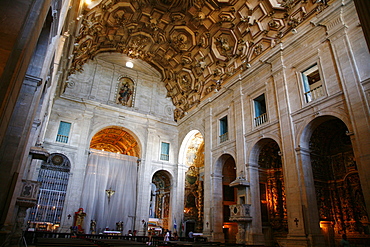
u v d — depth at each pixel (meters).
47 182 18.95
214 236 17.28
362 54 11.00
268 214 16.73
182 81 24.27
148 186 22.77
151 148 23.89
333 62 12.06
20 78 4.34
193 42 20.81
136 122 24.09
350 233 13.06
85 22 17.78
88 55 22.59
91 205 20.09
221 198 18.55
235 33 17.91
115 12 19.48
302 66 13.62
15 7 4.18
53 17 7.72
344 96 11.21
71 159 20.20
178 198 23.34
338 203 13.83
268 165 17.48
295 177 12.51
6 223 7.20
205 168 19.92
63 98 21.11
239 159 16.50
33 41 4.70
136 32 22.06
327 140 14.66
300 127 12.94
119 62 25.23
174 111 26.20
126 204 21.77
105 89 23.67
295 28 14.34
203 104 21.45
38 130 12.16
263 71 16.14
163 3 18.98
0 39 3.88
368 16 3.81
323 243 11.27
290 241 11.88
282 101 14.19
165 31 21.34
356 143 10.31
